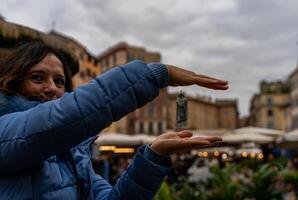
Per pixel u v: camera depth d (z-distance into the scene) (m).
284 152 20.64
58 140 1.04
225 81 1.17
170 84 1.17
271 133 17.86
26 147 1.03
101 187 1.46
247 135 16.81
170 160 1.24
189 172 12.66
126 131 64.88
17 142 1.03
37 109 1.05
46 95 1.26
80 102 1.04
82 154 1.27
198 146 1.11
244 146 16.88
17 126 1.04
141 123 66.38
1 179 1.08
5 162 1.05
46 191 1.10
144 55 65.25
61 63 1.33
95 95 1.05
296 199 7.82
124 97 1.08
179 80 1.16
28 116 1.05
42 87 1.26
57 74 1.30
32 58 1.25
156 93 1.13
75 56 3.62
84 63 46.78
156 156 1.20
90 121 1.04
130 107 1.09
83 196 1.24
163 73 1.13
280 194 6.00
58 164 1.17
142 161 1.22
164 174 1.23
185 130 1.18
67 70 1.42
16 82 1.26
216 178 6.43
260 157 16.05
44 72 1.26
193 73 1.18
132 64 1.11
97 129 1.07
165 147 1.17
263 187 5.95
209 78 1.17
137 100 1.10
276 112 80.06
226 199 6.07
